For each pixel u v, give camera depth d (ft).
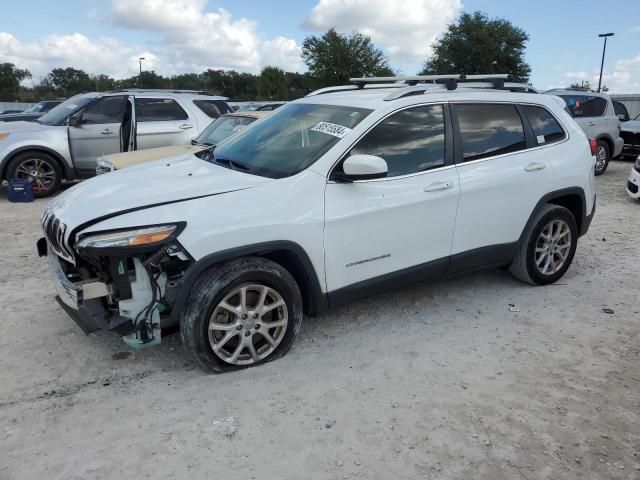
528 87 17.10
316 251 12.34
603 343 13.56
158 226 10.79
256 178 12.44
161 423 10.24
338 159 12.69
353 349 13.15
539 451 9.54
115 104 32.81
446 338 13.76
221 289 11.24
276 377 11.82
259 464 9.16
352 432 10.00
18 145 31.04
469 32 128.26
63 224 11.43
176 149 24.26
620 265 19.56
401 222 13.46
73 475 8.88
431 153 14.10
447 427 10.16
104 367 12.26
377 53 149.48
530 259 16.48
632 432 10.08
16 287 17.03
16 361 12.44
